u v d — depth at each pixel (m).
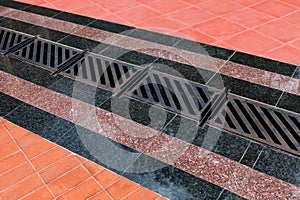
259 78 3.18
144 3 4.71
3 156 2.56
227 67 3.35
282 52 3.51
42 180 2.35
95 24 4.24
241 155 2.46
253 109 2.84
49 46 3.88
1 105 3.08
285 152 2.46
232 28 3.97
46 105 3.05
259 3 4.54
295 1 4.55
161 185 2.29
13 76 3.45
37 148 2.62
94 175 2.37
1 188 2.31
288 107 2.84
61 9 4.67
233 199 2.17
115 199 2.20
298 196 2.16
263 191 2.21
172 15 4.34
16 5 4.87
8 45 3.95
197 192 2.23
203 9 4.45
